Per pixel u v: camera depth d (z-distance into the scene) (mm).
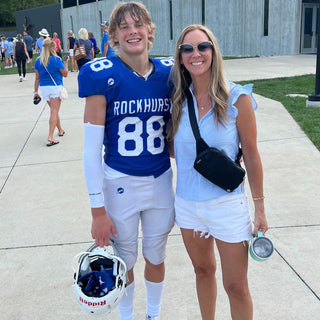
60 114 8586
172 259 3146
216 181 1967
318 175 4633
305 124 6609
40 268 3115
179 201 2152
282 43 19125
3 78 15867
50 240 3525
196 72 1922
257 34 20078
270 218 3693
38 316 2602
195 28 1944
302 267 2965
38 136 6988
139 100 2004
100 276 1958
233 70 14156
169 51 25328
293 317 2484
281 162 5086
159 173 2166
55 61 6160
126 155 2084
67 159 5695
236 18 20781
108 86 1942
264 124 6828
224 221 2021
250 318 2141
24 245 3461
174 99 2033
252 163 2037
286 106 8078
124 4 1982
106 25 10805
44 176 5090
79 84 1965
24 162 5664
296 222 3604
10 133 7289
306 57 17719
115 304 1970
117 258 2020
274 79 11641
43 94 6340
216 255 3164
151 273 2402
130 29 1938
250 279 2855
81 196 4434
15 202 4359
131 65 2010
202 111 2006
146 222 2268
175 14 24281
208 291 2283
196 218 2100
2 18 72188
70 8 36562
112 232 2115
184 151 2059
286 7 18578
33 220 3914
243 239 2033
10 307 2697
